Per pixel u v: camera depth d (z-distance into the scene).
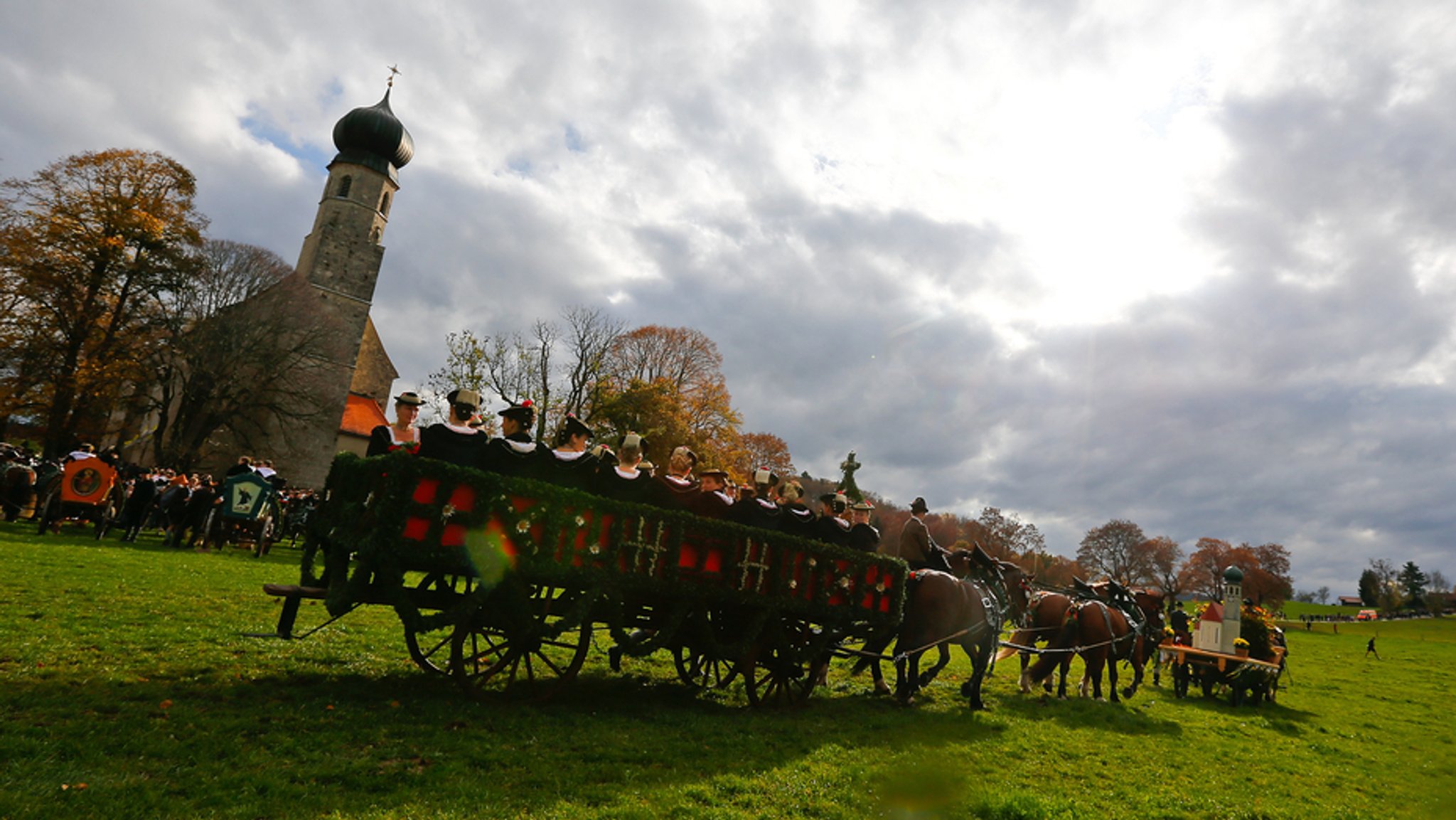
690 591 8.98
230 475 21.69
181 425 47.31
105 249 40.94
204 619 10.79
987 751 8.96
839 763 7.52
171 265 43.91
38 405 40.31
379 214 67.38
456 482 7.41
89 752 5.40
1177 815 7.24
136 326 43.44
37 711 6.11
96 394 40.62
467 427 8.09
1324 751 11.98
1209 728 12.73
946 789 7.13
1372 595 135.62
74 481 20.34
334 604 7.25
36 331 40.19
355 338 64.62
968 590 11.88
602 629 15.27
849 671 14.73
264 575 17.36
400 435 8.69
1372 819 7.96
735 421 55.31
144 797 4.79
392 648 10.67
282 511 29.20
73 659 7.89
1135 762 9.41
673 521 8.84
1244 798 8.18
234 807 4.86
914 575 11.55
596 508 8.30
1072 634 13.73
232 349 47.00
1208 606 17.45
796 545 10.00
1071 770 8.62
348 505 8.02
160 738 5.83
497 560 7.60
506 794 5.59
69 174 41.91
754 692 9.80
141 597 11.90
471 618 7.90
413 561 7.19
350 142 66.88
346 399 62.56
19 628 8.86
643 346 55.88
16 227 40.09
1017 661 19.55
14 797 4.52
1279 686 22.45
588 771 6.34
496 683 9.05
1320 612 114.19
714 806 5.84
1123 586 16.19
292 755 5.89
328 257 64.25
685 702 9.88
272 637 8.14
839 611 10.38
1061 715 12.23
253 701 7.16
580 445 9.25
